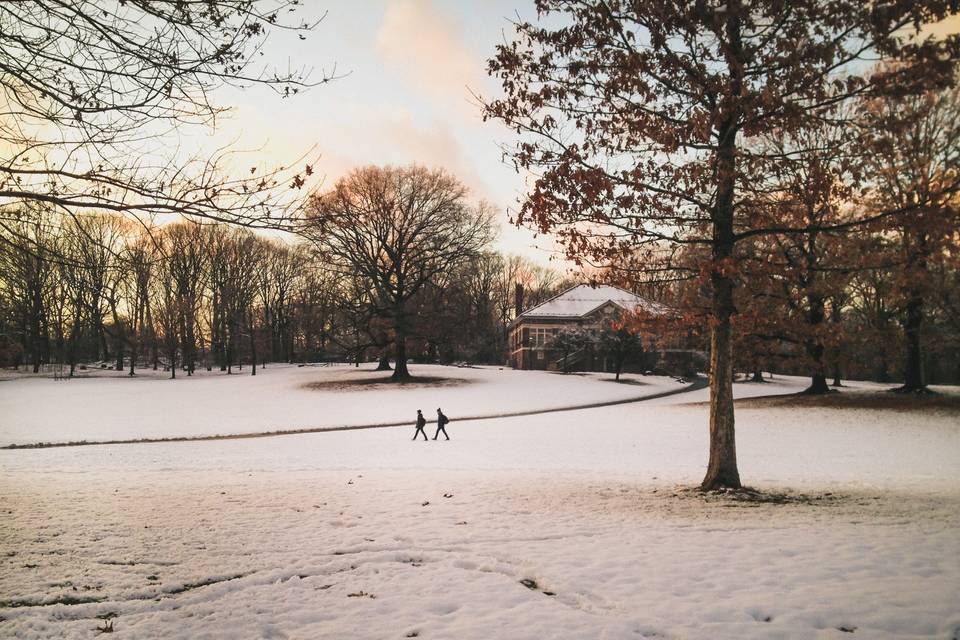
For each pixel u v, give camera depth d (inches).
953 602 245.1
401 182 2335.1
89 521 415.8
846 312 2106.3
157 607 254.4
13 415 1605.6
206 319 3344.0
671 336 644.7
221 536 370.3
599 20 482.9
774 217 573.3
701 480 632.4
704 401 1790.1
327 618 239.9
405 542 354.3
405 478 645.3
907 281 516.7
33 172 270.8
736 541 353.1
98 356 3818.9
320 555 328.5
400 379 2306.8
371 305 2322.8
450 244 2311.8
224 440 1174.3
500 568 303.7
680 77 509.7
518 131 513.0
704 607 244.8
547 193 496.7
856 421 1242.6
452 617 238.7
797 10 453.7
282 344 4104.3
